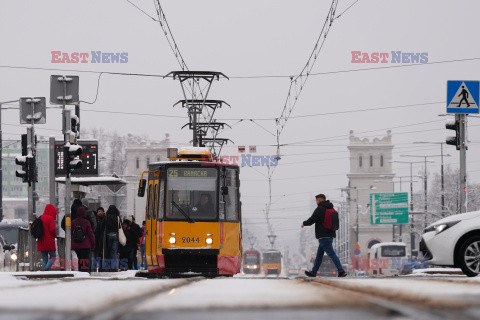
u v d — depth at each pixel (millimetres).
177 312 6902
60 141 52312
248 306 7562
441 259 29500
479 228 29125
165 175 45969
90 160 60312
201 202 45844
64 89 42125
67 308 6520
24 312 6387
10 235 121500
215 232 45500
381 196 170000
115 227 46125
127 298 8484
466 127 44812
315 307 7336
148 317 6383
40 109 42531
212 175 46219
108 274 42500
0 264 46594
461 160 44438
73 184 62438
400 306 7094
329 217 37688
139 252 58531
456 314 6219
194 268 45469
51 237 40250
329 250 37531
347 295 9195
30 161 42375
